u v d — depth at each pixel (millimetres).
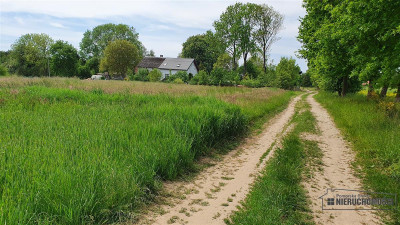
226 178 5820
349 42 14750
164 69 67875
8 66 72250
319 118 14961
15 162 4168
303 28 24047
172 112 8945
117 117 8039
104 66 62156
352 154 7816
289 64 61062
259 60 71312
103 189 3965
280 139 9750
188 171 6117
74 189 3703
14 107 8906
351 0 11102
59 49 65312
